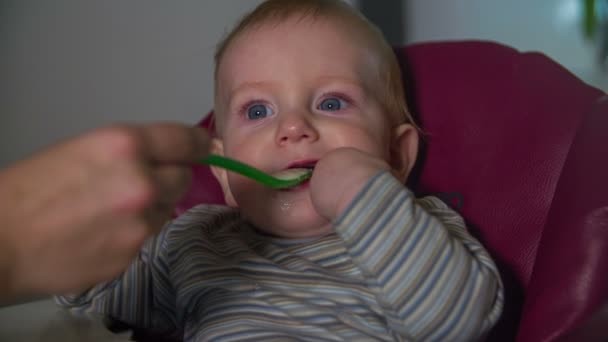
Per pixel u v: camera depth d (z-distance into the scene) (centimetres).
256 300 72
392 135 89
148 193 31
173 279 78
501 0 153
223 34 139
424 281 61
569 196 72
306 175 70
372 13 150
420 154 94
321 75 81
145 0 134
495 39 154
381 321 69
